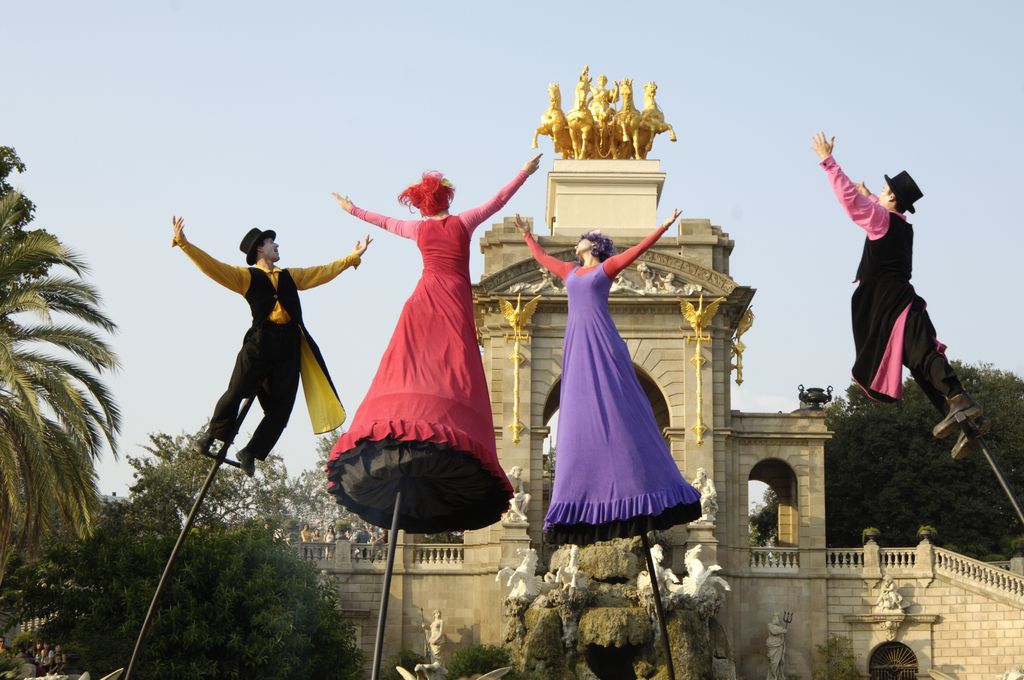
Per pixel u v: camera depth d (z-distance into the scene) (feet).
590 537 77.87
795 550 265.54
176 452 290.15
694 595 234.38
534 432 268.62
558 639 230.07
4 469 138.21
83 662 183.32
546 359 272.51
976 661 252.01
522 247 279.49
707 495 259.39
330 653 206.90
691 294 270.67
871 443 325.62
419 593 262.47
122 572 191.93
